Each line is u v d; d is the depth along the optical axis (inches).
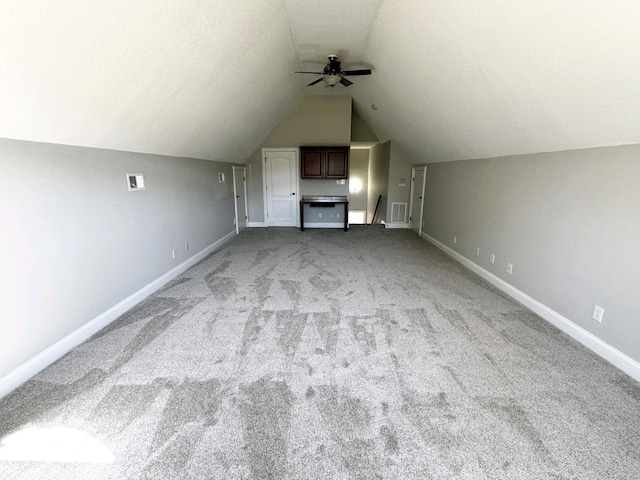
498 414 72.5
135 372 86.9
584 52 74.1
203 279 162.1
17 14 57.5
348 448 64.1
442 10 99.7
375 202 373.4
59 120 85.7
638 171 83.4
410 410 73.9
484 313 124.0
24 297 82.4
